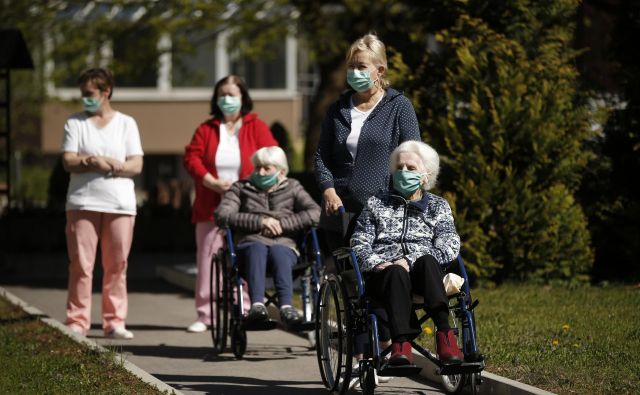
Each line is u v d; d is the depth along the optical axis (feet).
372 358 52.90
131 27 152.05
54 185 149.79
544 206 92.84
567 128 94.58
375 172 59.26
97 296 106.52
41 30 157.17
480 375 53.78
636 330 69.36
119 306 78.43
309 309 69.36
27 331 75.61
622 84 100.53
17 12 149.07
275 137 128.77
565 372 56.54
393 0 125.18
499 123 92.89
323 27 146.10
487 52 94.99
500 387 54.95
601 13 112.47
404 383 60.95
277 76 269.44
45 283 115.85
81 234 76.64
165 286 114.21
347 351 53.98
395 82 98.53
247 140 79.82
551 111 93.71
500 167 93.25
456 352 51.44
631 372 56.70
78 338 71.36
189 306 97.66
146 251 149.89
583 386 53.72
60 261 136.87
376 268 54.13
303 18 146.10
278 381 62.23
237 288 66.39
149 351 72.90
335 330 58.29
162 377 63.57
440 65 98.43
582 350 62.80
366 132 59.47
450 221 56.39
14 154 251.39
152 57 151.02
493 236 93.09
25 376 59.47
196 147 79.71
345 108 60.39
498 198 92.99
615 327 70.95
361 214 56.54
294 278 69.92
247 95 80.12
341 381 57.62
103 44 151.94
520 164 94.63
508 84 93.76
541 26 96.78
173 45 152.97
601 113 96.63
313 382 61.93
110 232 76.84
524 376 56.08
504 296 86.38
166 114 265.95
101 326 84.53
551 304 82.02
